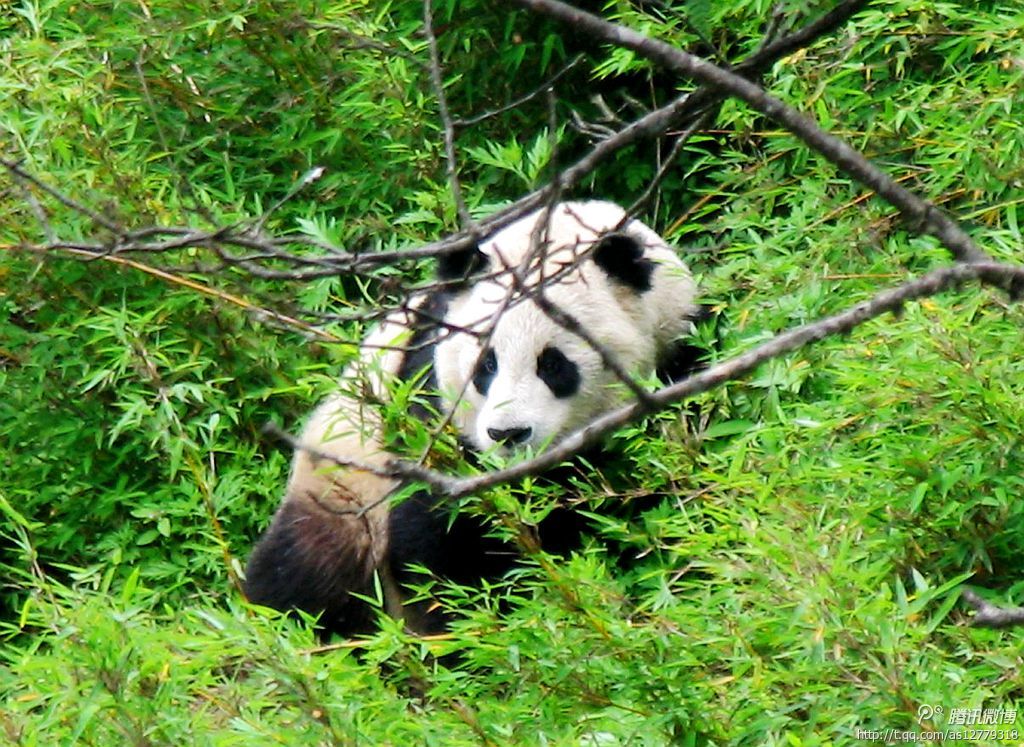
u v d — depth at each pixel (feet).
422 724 26.55
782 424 31.50
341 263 20.84
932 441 29.55
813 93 39.75
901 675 24.79
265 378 38.81
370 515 36.52
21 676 28.02
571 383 34.24
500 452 33.58
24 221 38.37
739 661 25.86
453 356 34.83
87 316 38.73
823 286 35.06
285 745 25.30
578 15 19.27
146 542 37.32
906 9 39.73
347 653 29.12
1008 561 29.22
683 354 36.24
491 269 34.27
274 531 37.27
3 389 39.11
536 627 27.09
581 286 34.37
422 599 34.88
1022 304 30.99
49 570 38.60
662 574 28.86
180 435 35.99
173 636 27.50
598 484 34.24
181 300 37.96
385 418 30.53
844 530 28.66
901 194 19.51
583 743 26.18
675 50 19.29
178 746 25.75
